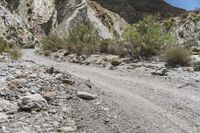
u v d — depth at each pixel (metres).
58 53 23.83
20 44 44.59
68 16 65.00
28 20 57.56
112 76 12.53
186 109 8.05
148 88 10.28
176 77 12.44
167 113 7.59
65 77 10.15
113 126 6.46
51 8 63.91
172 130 6.48
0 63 12.82
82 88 9.15
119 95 8.87
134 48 18.34
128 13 115.38
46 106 7.32
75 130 6.19
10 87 8.38
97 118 6.87
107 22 75.56
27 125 6.20
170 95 9.42
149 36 18.59
